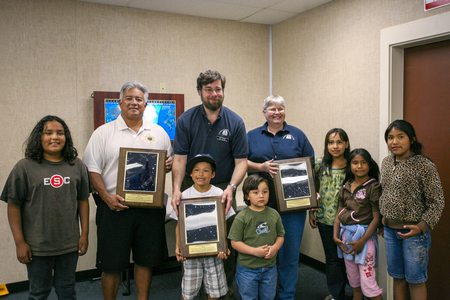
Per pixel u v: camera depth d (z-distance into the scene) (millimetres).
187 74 3635
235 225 2244
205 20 3699
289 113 3848
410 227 2076
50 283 2029
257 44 3998
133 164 2150
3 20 2914
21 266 3080
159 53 3496
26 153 1979
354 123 3064
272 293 2303
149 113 3406
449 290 2551
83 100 3225
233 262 2449
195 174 2174
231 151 2387
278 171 2463
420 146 2176
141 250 2230
